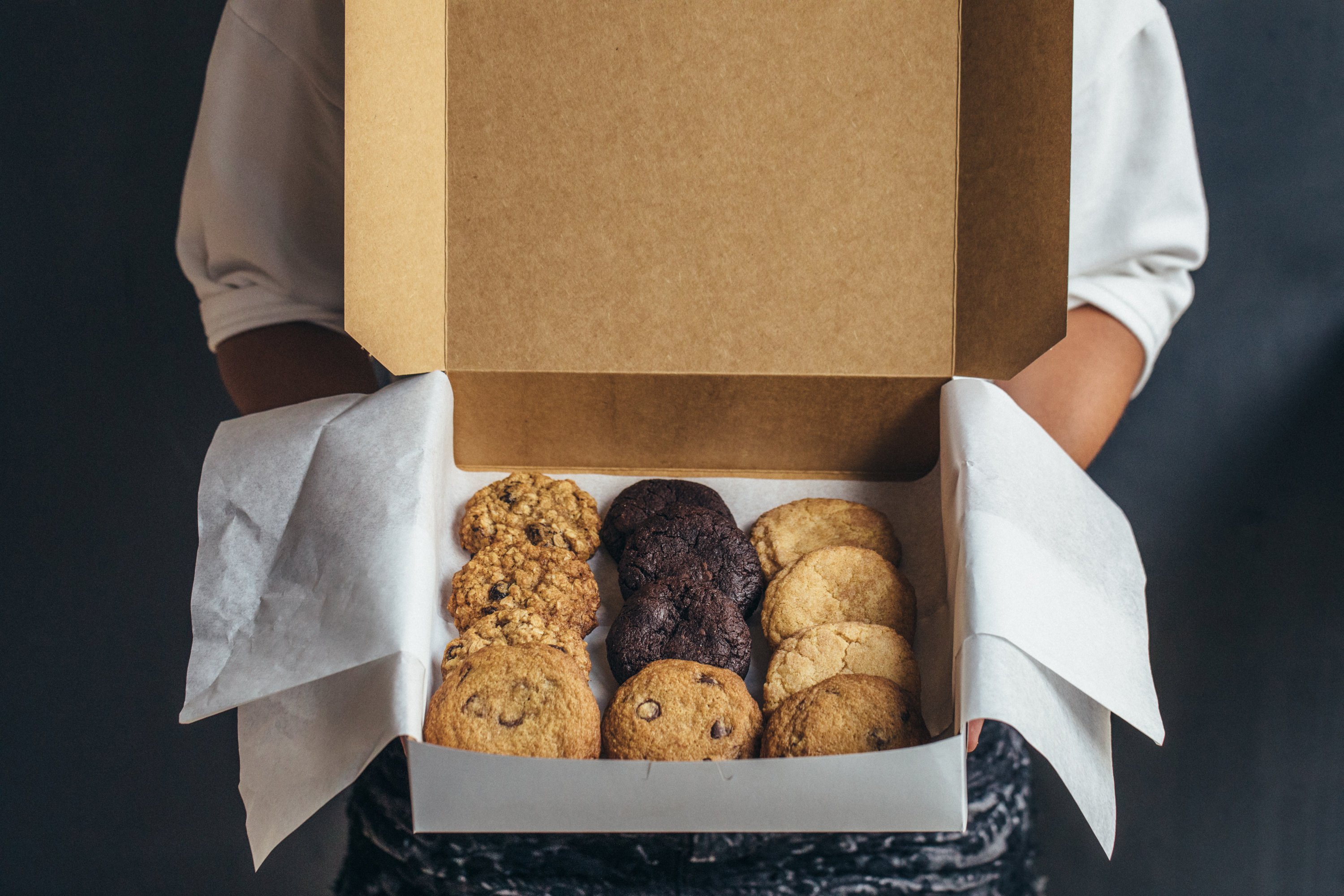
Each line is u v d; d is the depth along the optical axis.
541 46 0.84
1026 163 0.80
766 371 0.85
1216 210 1.24
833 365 0.84
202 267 0.98
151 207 1.21
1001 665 0.70
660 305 0.85
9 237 1.21
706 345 0.85
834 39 0.84
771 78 0.84
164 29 1.19
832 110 0.84
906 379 0.84
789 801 0.68
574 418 0.87
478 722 0.73
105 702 1.20
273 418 0.82
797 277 0.84
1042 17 0.79
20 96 1.21
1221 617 1.24
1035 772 1.17
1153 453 1.26
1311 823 1.18
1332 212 1.22
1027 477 0.78
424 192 0.84
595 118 0.84
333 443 0.80
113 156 1.21
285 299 0.96
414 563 0.74
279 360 0.93
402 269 0.83
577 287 0.85
